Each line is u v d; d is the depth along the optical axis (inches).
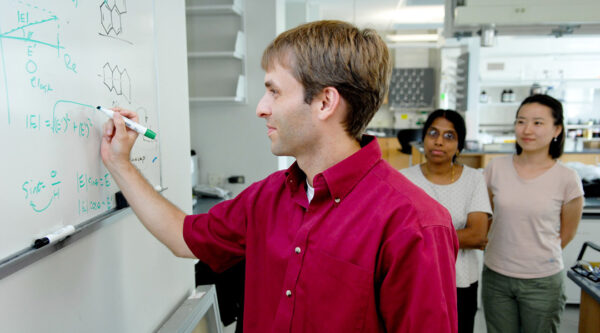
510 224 69.8
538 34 116.6
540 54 289.7
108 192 36.4
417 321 26.0
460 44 197.3
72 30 30.1
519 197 69.3
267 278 32.1
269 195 34.3
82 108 31.6
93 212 33.8
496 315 72.8
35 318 27.6
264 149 124.0
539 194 68.2
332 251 28.1
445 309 26.3
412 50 324.8
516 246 69.2
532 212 68.1
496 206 72.2
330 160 30.4
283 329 29.3
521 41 289.4
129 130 35.1
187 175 57.5
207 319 56.3
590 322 66.2
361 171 29.3
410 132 263.4
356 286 27.3
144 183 36.3
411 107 323.0
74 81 30.5
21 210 25.3
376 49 29.2
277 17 122.0
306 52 27.9
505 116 300.0
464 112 193.2
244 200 37.4
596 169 117.3
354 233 27.9
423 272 26.1
